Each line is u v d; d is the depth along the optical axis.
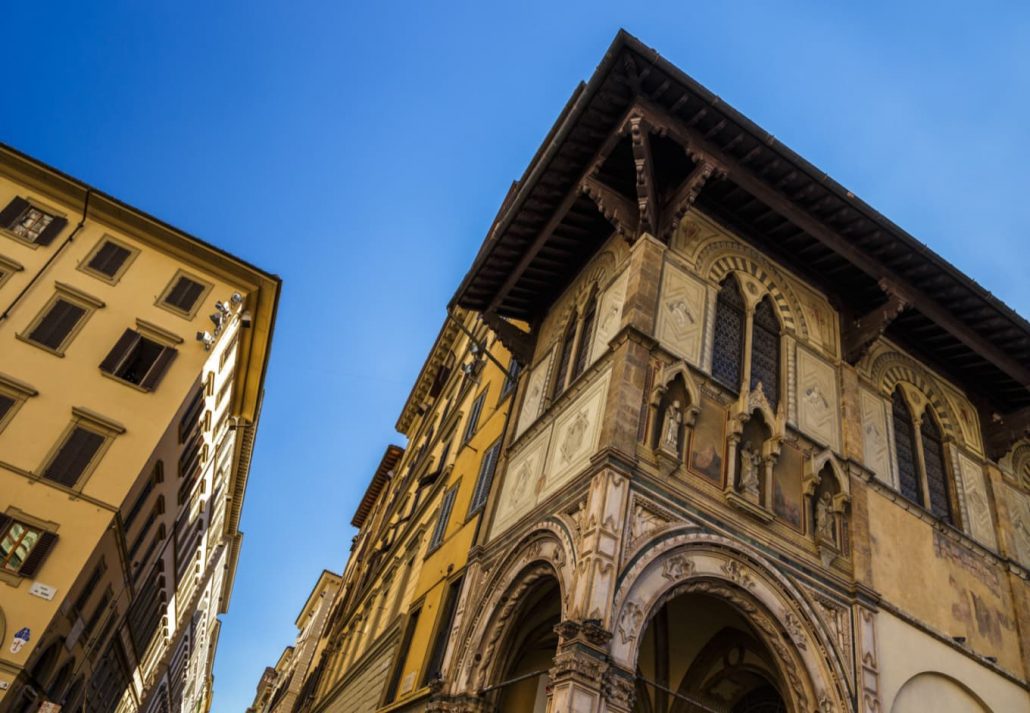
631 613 11.05
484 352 21.17
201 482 39.69
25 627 23.34
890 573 14.48
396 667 19.00
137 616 36.84
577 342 16.86
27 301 28.80
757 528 13.15
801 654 12.29
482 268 19.70
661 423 13.22
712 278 15.91
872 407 17.00
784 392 15.31
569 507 12.79
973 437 18.92
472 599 15.17
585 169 16.69
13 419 26.38
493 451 19.80
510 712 15.31
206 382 32.34
